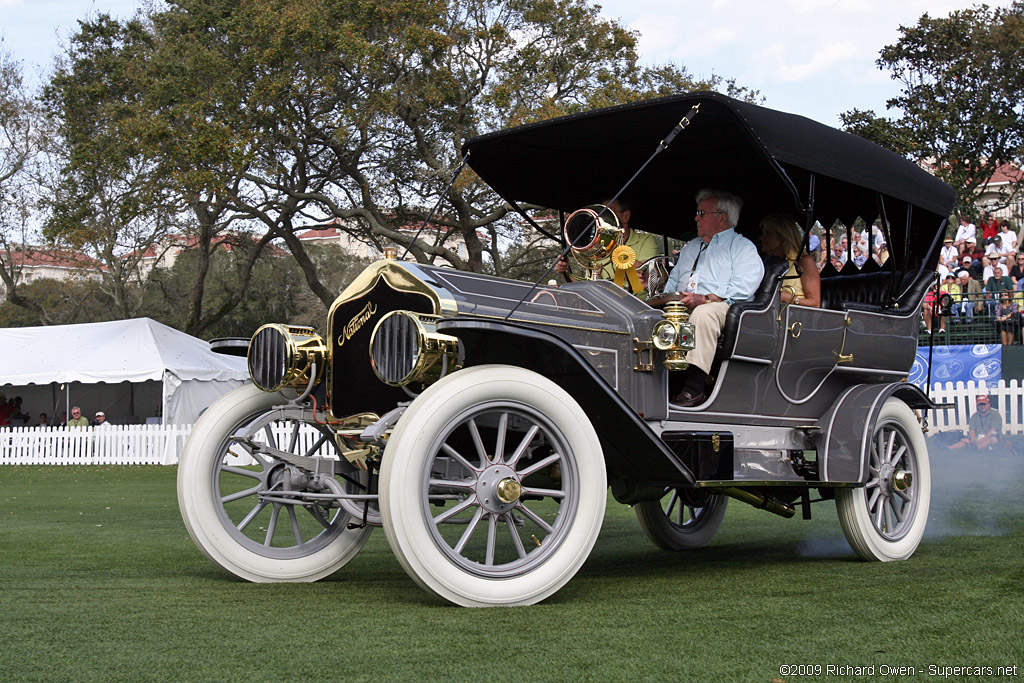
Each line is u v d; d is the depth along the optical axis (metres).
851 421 4.82
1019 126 25.38
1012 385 12.46
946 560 4.76
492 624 3.17
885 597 3.63
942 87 26.27
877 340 5.27
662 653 2.76
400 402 4.02
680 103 4.39
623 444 4.04
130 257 28.20
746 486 4.46
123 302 27.81
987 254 17.02
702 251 5.02
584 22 21.88
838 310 5.21
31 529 6.52
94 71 25.83
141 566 4.71
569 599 3.69
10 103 28.08
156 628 3.12
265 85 19.95
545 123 4.84
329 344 4.27
